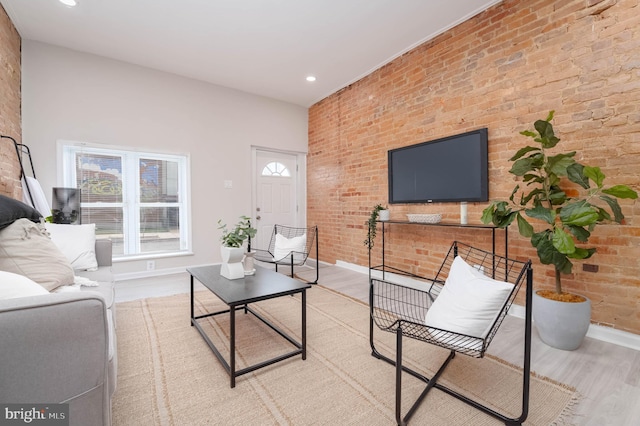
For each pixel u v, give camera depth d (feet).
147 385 4.91
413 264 10.77
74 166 10.91
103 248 7.76
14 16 8.59
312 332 7.02
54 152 10.16
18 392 2.38
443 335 4.21
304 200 16.90
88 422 2.73
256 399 4.61
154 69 12.07
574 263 6.95
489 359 5.80
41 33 9.50
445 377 5.19
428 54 10.03
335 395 4.73
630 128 6.14
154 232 12.56
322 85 13.83
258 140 14.93
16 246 4.68
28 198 8.95
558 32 7.11
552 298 6.34
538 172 7.24
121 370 5.32
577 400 4.56
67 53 10.39
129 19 8.82
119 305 8.61
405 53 10.83
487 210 6.73
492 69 8.36
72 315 2.59
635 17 6.05
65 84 10.36
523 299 7.91
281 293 5.62
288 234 16.22
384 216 10.75
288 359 5.80
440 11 8.57
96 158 11.32
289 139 16.01
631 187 6.15
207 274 7.07
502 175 8.20
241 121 14.38
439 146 9.64
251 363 5.60
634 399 4.59
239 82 13.44
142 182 12.27
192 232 13.03
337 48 10.55
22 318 2.37
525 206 7.75
